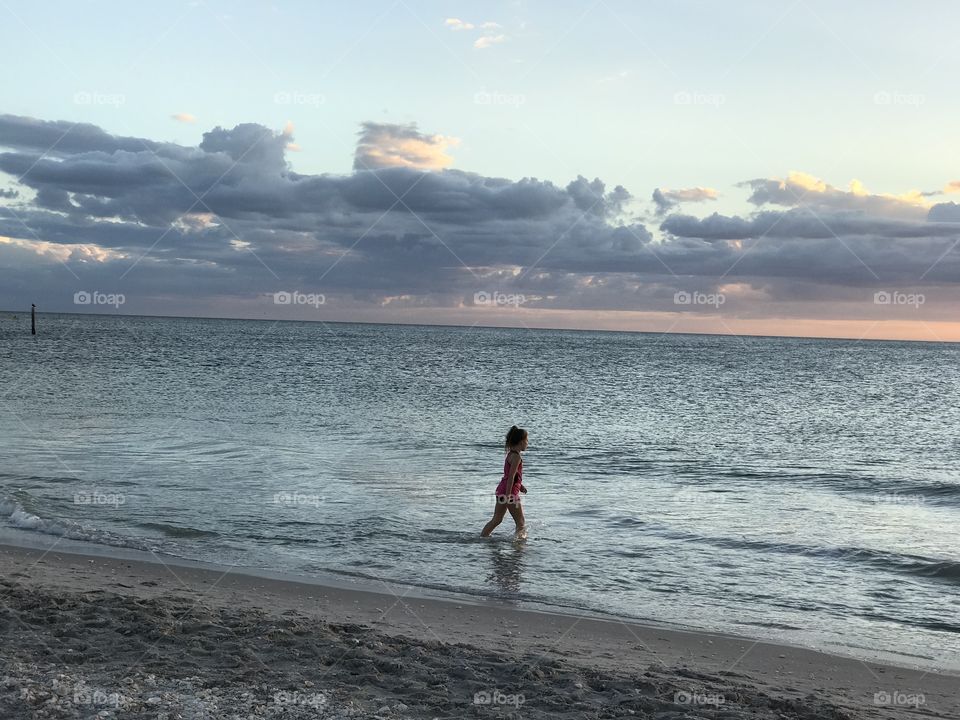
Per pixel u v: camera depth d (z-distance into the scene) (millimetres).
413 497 14484
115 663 6012
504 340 170875
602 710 5422
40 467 16594
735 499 15648
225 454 19188
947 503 15789
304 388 40406
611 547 11398
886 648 7645
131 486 14906
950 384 59281
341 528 12062
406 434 24156
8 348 70188
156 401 31375
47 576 9195
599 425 28812
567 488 16156
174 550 10734
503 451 21062
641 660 7055
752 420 32562
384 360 72188
